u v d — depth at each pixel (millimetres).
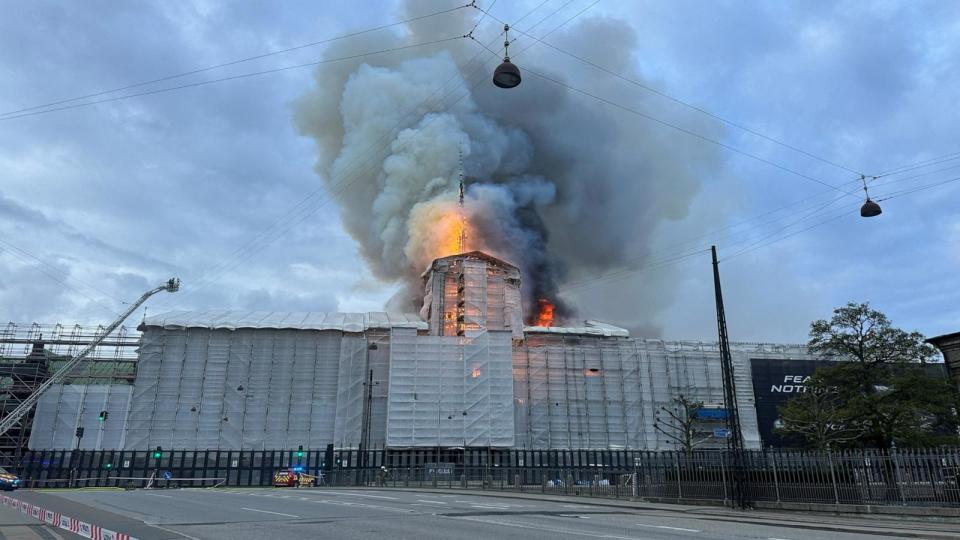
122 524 17328
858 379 44562
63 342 81812
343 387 79750
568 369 87438
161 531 15570
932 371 47219
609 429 85750
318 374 80250
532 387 86000
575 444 84188
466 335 85500
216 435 75250
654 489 33000
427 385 78438
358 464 74938
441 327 89375
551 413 85000
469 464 77062
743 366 92562
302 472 73875
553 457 81625
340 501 27875
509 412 79312
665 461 32906
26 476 69062
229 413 76438
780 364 92562
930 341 44562
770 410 90188
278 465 75375
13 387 79812
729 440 32938
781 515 24531
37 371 80938
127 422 74062
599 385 87438
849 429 44406
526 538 14305
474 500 30078
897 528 18750
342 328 82250
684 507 28438
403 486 53344
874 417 42469
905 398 42312
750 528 17812
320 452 76938
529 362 86938
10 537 14391
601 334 96500
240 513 21172
